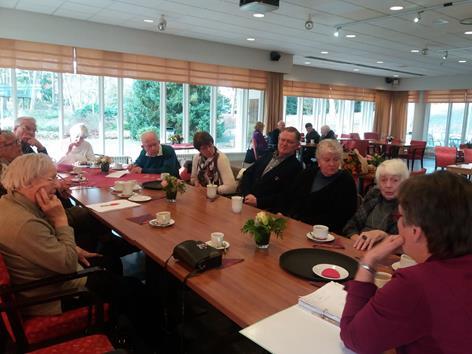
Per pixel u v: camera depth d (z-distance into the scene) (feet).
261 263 4.95
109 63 20.25
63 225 5.23
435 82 38.40
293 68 32.53
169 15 17.46
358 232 7.20
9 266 4.78
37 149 12.77
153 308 7.17
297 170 9.80
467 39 21.43
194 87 25.22
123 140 22.61
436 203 2.55
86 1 15.55
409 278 2.56
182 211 7.48
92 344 4.49
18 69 18.21
